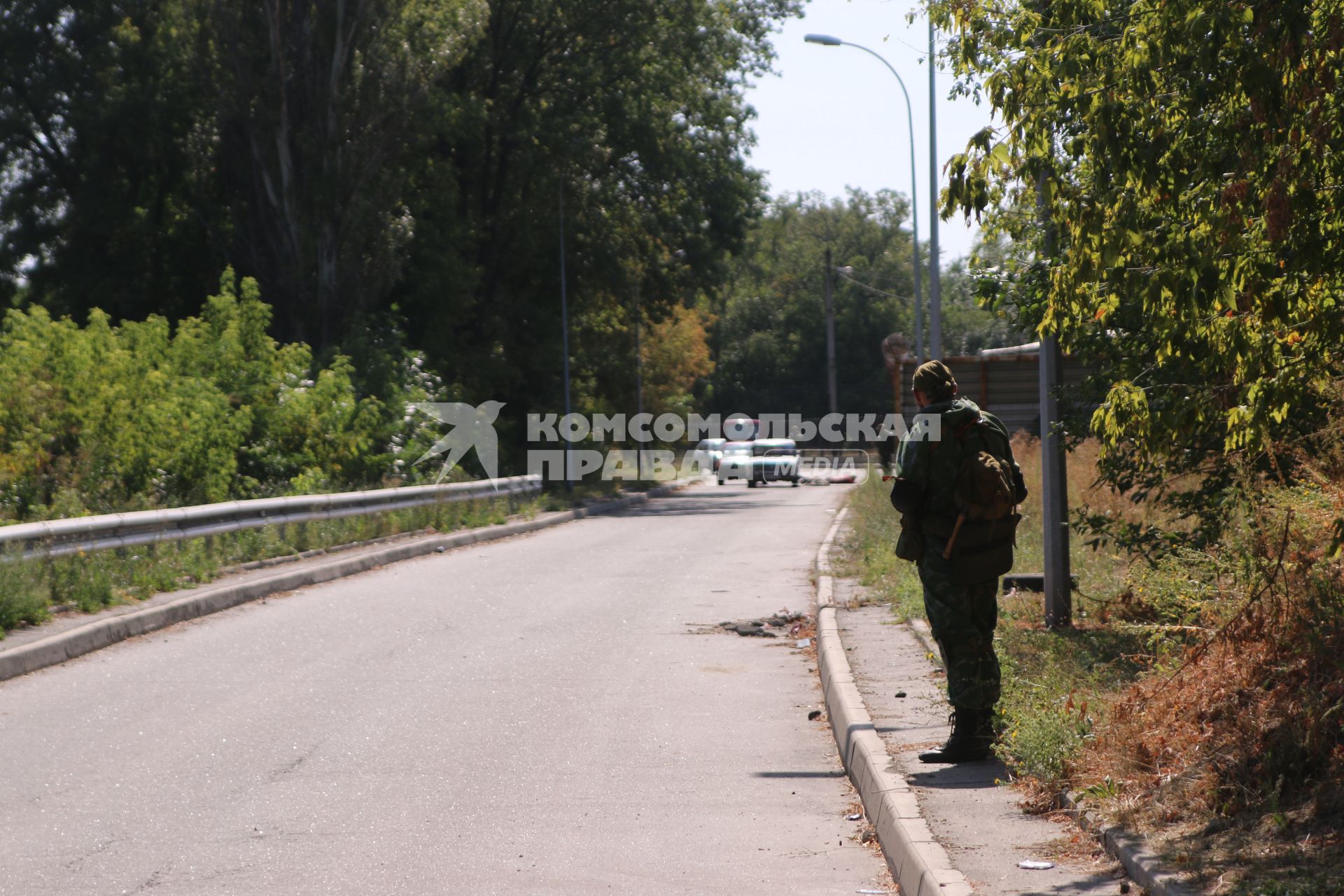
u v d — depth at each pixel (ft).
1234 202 47.03
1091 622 110.42
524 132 413.18
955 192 54.65
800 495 404.77
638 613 139.03
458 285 384.88
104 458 204.13
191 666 107.04
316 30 325.83
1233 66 46.65
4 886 53.88
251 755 77.20
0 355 207.92
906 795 60.18
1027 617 116.16
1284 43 44.70
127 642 119.03
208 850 59.00
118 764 74.90
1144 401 56.44
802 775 73.31
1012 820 56.44
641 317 515.09
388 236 333.62
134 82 371.35
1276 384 51.98
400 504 239.30
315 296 327.47
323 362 311.27
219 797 68.03
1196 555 71.92
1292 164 46.42
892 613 125.59
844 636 110.93
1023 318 101.14
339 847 59.52
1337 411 64.54
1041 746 62.18
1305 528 61.46
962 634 68.23
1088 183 54.95
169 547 152.66
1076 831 54.19
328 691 96.84
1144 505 116.57
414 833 61.77
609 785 70.95
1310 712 52.75
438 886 54.03
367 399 284.41
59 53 383.04
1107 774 57.93
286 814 64.90
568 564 193.67
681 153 449.89
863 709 79.41
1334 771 51.21
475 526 256.32
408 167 382.63
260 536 175.52
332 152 328.08
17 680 100.53
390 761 75.97
